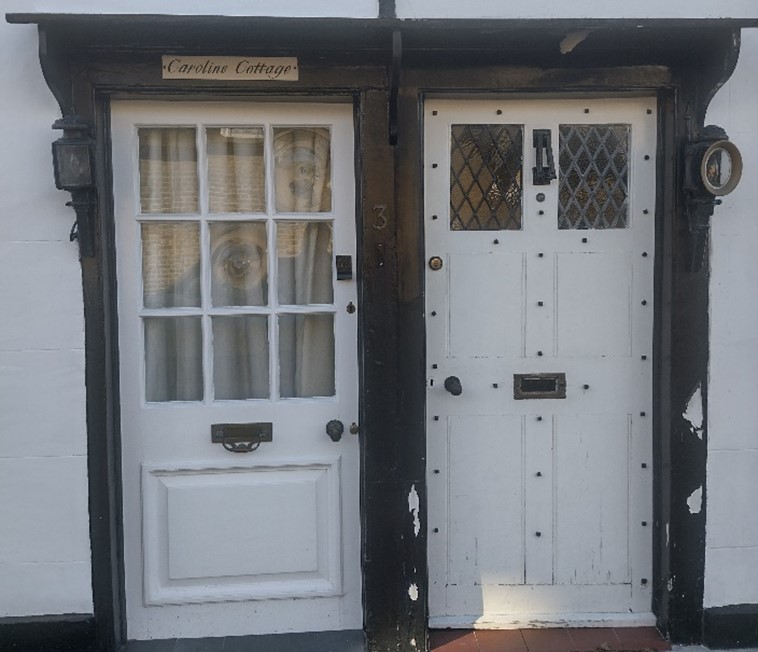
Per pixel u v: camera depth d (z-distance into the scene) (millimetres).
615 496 3387
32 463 3098
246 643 3283
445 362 3332
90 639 3141
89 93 2998
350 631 3373
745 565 3312
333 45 3002
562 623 3400
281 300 3324
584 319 3354
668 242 3234
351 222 3270
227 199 3277
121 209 3188
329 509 3338
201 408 3266
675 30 2896
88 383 3088
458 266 3312
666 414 3279
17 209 3031
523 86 3131
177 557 3293
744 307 3236
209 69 3037
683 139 3168
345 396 3312
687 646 3301
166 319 3271
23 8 2992
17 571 3125
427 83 3104
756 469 3283
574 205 3346
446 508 3369
